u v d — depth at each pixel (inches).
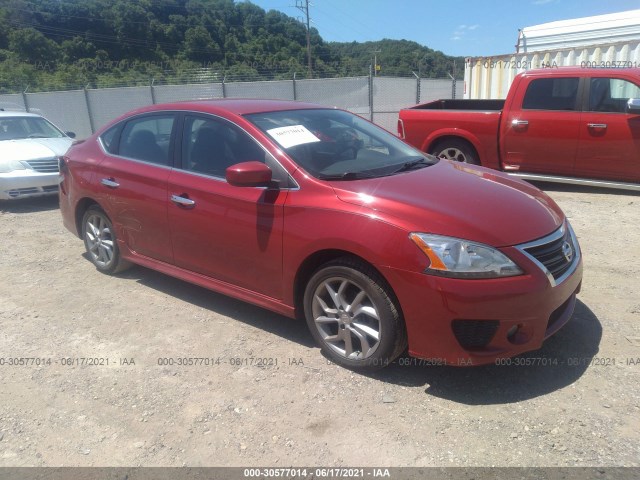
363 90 650.8
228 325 158.2
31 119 385.1
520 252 114.7
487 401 117.3
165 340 150.7
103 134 196.5
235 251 146.9
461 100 369.4
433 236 114.0
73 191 201.3
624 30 438.6
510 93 306.0
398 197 124.2
